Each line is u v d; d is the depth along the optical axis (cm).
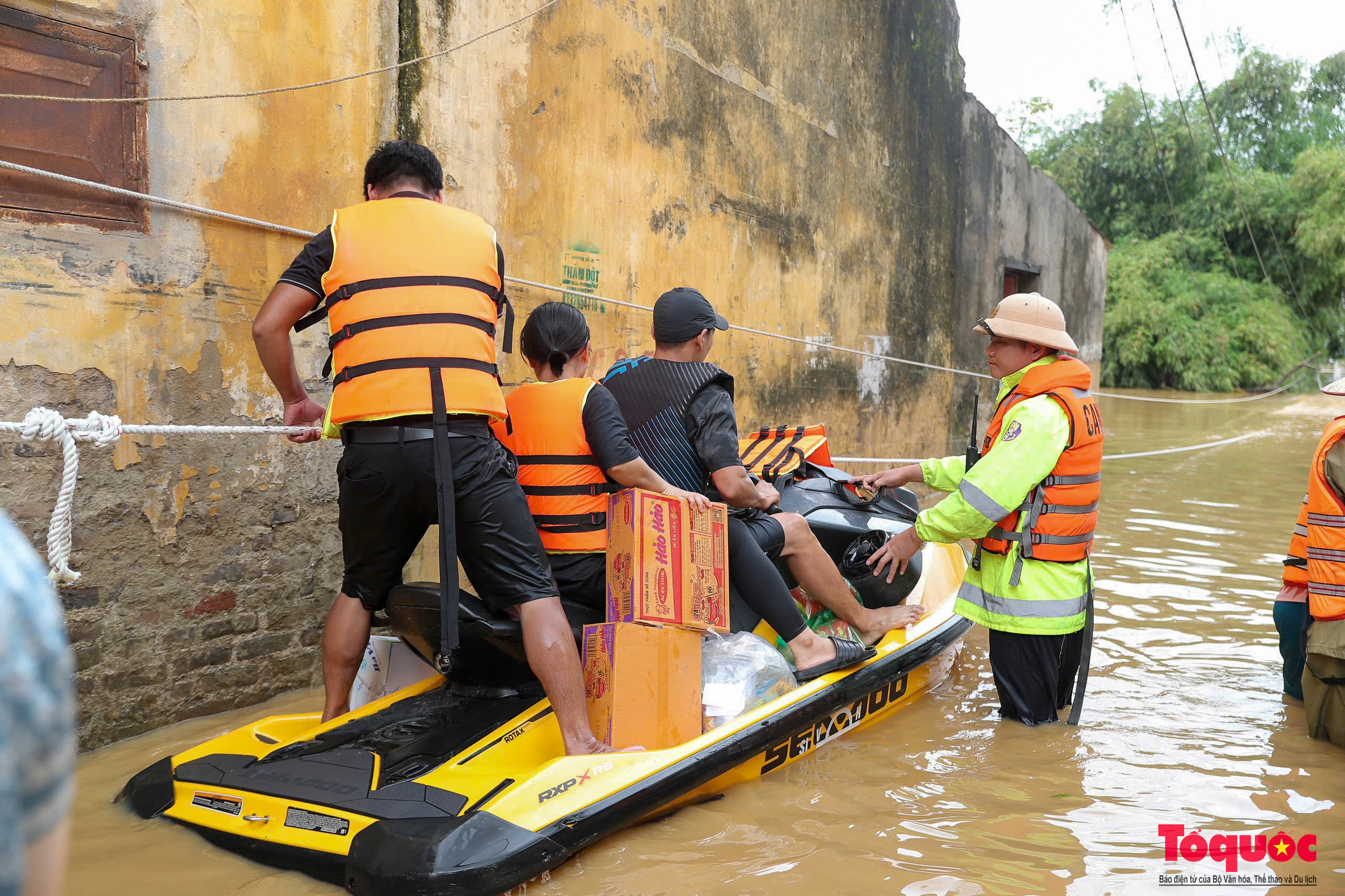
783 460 425
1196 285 3028
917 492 965
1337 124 3422
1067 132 3531
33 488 310
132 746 334
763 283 708
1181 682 441
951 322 1046
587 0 518
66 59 312
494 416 281
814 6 750
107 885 240
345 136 397
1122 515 853
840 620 379
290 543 388
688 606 294
